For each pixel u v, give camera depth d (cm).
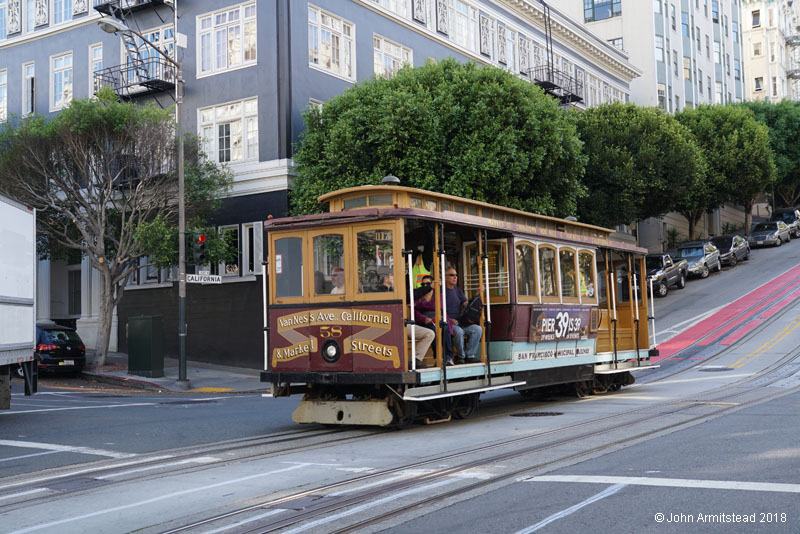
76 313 3297
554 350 1436
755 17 9312
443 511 618
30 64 3269
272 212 2647
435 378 1097
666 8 6000
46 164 2386
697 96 6425
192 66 2862
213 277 2267
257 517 619
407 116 2220
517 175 2295
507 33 3953
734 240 4678
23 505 687
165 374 2438
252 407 1600
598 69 4975
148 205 2500
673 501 625
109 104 2383
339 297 1116
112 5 2909
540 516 592
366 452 929
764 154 4878
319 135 2420
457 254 1322
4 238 1344
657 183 3603
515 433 1058
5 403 1387
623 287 1839
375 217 1087
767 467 748
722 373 1938
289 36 2662
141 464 881
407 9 3219
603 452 864
